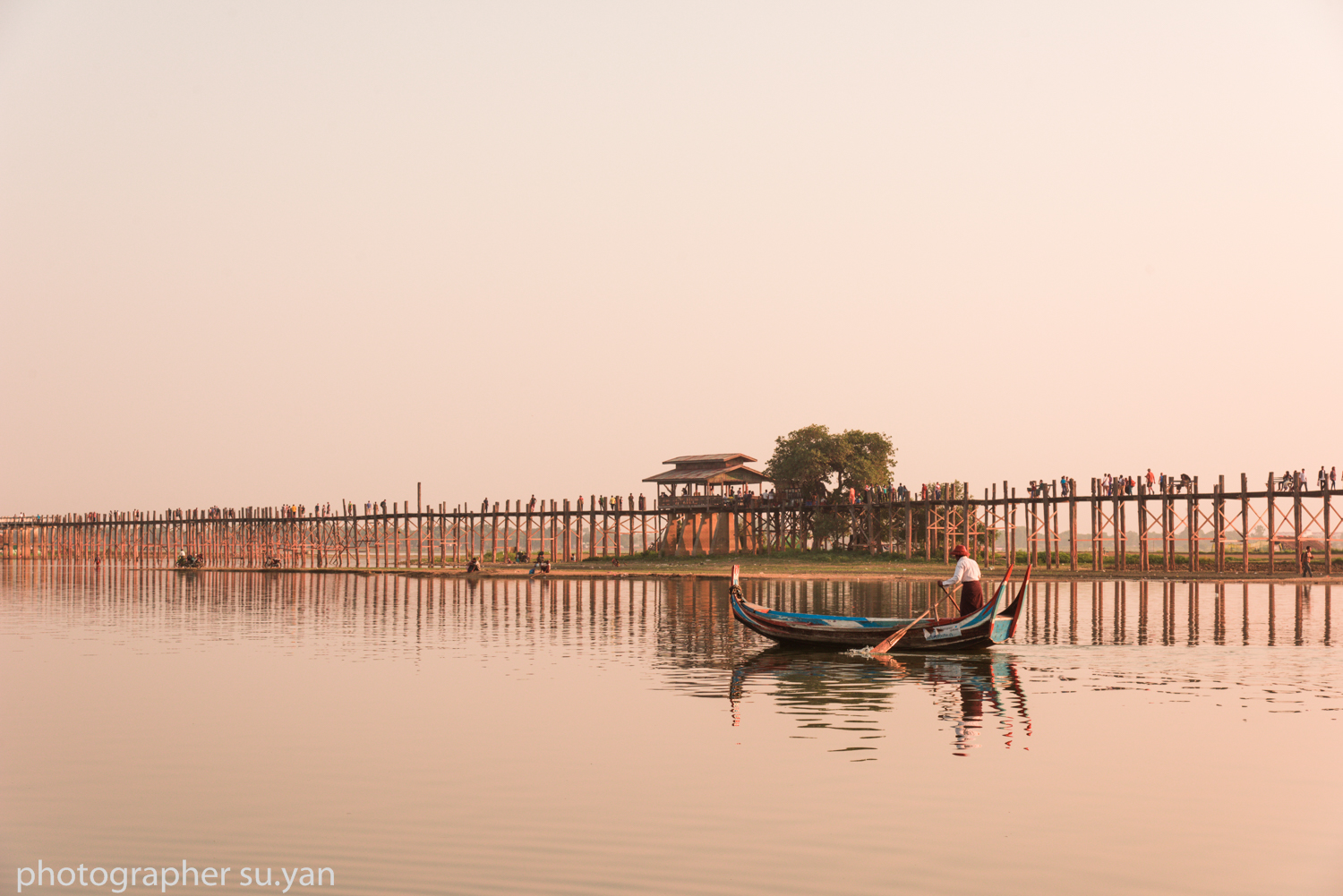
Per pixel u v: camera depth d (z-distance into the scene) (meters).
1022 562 101.69
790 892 14.92
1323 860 16.17
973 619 37.81
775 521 115.38
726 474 123.31
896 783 20.19
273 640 44.62
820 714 26.91
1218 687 30.91
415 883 15.41
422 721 26.20
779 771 21.16
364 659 38.06
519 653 39.47
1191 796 19.36
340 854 16.56
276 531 149.75
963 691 30.33
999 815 18.22
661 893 14.91
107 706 28.48
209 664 36.78
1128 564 101.06
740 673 34.12
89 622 53.62
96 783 20.50
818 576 86.56
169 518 158.75
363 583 92.12
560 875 15.60
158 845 17.08
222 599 71.50
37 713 27.53
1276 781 20.33
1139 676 33.09
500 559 140.88
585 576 92.06
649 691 30.62
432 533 129.00
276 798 19.42
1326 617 52.34
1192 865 15.99
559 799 19.25
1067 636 44.00
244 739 24.25
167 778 20.89
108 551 168.00
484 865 16.08
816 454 118.62
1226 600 63.44
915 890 15.04
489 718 26.62
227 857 16.55
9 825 18.03
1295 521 82.94
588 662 36.88
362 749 23.19
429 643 43.22
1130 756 22.25
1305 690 30.23
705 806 18.78
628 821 18.00
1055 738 23.91
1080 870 15.76
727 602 65.44
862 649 39.50
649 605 62.94
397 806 18.94
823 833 17.34
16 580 100.62
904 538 113.12
